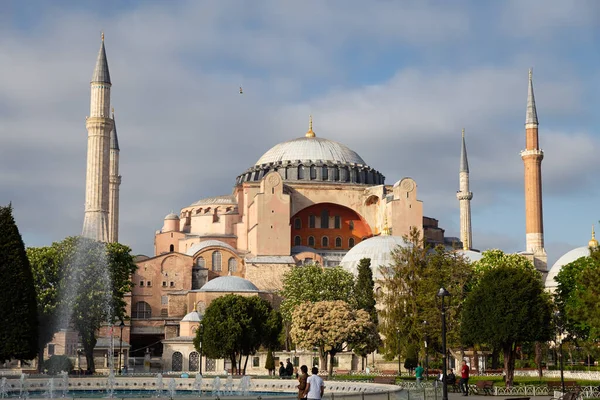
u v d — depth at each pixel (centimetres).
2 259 6097
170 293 13438
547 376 8169
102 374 8875
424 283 8550
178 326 12988
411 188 14038
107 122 12694
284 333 11531
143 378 6456
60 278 9138
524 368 9750
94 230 12381
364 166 15700
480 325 6569
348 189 14850
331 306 9362
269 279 13625
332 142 16225
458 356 9444
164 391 6238
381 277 12344
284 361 10812
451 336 8225
